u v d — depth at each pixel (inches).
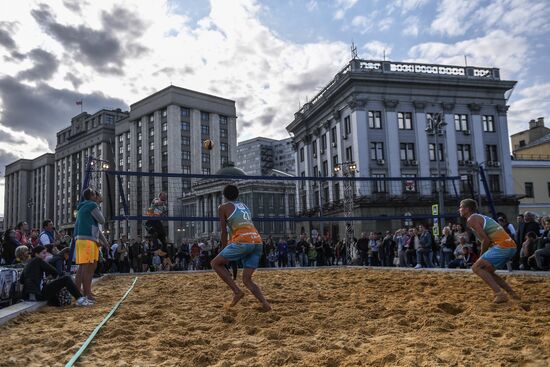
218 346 161.6
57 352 159.9
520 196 1615.4
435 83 1576.0
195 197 2373.3
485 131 1644.9
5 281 292.8
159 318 218.1
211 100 3110.2
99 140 3558.1
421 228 612.7
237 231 234.5
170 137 2908.5
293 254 869.2
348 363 138.9
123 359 148.6
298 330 181.0
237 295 234.8
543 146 2006.6
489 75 1683.1
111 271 730.2
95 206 295.1
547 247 418.6
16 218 4783.5
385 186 1496.1
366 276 432.1
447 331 178.5
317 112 1807.3
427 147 1561.3
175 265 821.9
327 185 1738.4
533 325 179.2
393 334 175.9
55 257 354.6
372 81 1529.3
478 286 311.4
